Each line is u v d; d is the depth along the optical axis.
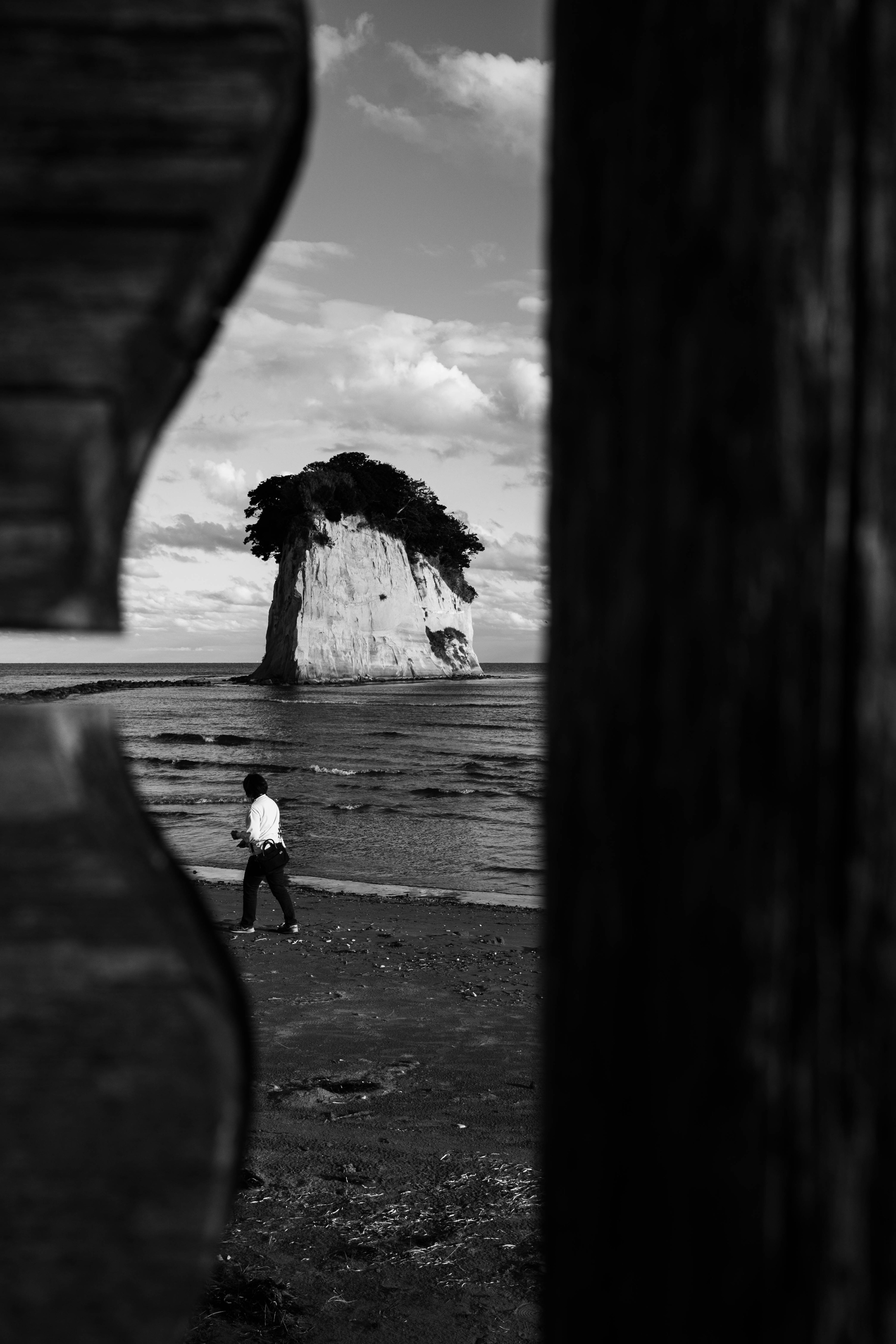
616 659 0.72
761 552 0.68
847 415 0.68
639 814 0.71
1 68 0.65
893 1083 0.68
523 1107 5.63
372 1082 6.12
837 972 0.68
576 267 0.75
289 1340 3.07
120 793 0.75
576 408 0.76
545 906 0.80
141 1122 0.65
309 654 97.38
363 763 43.62
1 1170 0.64
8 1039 0.65
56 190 0.65
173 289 0.65
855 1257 0.67
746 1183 0.67
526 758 46.03
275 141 0.65
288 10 0.65
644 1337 0.70
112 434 0.66
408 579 104.50
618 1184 0.71
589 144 0.74
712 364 0.69
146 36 0.65
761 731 0.68
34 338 0.65
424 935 11.69
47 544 0.64
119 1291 0.64
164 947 0.66
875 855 0.68
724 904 0.68
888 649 0.68
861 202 0.67
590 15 0.74
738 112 0.68
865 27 0.67
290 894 15.18
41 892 0.65
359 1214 4.07
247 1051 0.71
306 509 98.12
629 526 0.72
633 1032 0.71
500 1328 3.22
